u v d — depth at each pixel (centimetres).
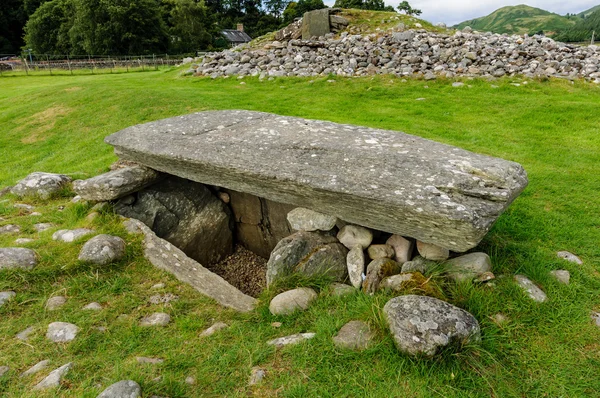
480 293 283
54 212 464
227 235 507
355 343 253
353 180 307
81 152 784
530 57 1159
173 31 5047
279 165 343
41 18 4641
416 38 1273
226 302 324
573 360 243
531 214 424
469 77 1082
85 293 320
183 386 231
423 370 229
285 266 342
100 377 237
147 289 334
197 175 416
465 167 299
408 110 897
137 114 937
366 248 349
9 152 847
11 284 318
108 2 4184
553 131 731
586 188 484
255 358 251
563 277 314
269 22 6994
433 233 286
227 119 458
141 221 439
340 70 1193
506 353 247
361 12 1564
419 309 249
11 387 231
